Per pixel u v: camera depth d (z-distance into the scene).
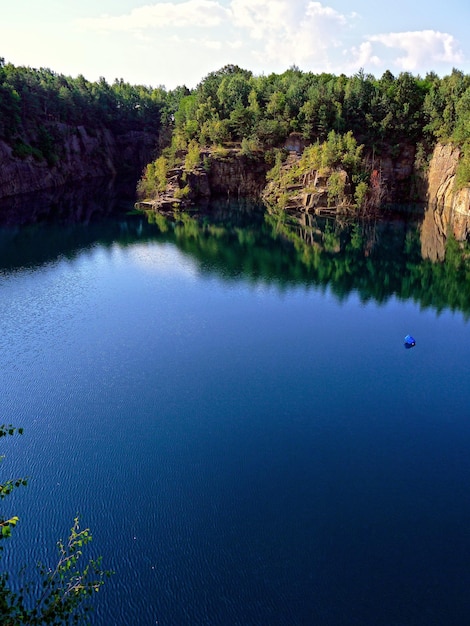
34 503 31.78
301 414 41.84
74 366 48.72
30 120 153.00
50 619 14.59
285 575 27.11
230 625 24.41
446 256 92.75
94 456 36.22
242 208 135.88
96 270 79.88
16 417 40.47
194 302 67.06
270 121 147.38
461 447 38.19
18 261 83.00
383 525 30.64
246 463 35.81
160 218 121.44
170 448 37.31
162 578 26.83
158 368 48.66
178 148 158.00
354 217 125.19
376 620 24.67
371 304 68.12
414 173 145.88
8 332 56.03
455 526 30.73
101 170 189.75
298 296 70.56
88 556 28.09
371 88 148.00
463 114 129.62
